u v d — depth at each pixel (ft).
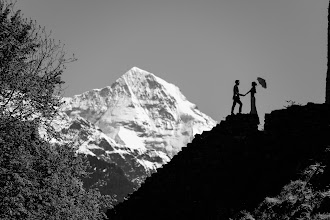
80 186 134.72
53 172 126.72
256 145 195.93
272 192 173.06
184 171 205.67
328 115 190.60
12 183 119.14
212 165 199.72
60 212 128.77
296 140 188.44
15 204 119.55
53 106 127.75
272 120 199.00
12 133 121.29
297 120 193.36
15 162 119.55
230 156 198.29
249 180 185.57
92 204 137.18
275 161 185.26
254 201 174.09
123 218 211.20
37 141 126.52
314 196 152.87
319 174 162.20
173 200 200.13
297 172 173.37
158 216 199.82
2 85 123.13
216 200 185.78
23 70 125.80
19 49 126.41
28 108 125.49
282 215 155.43
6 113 123.13
